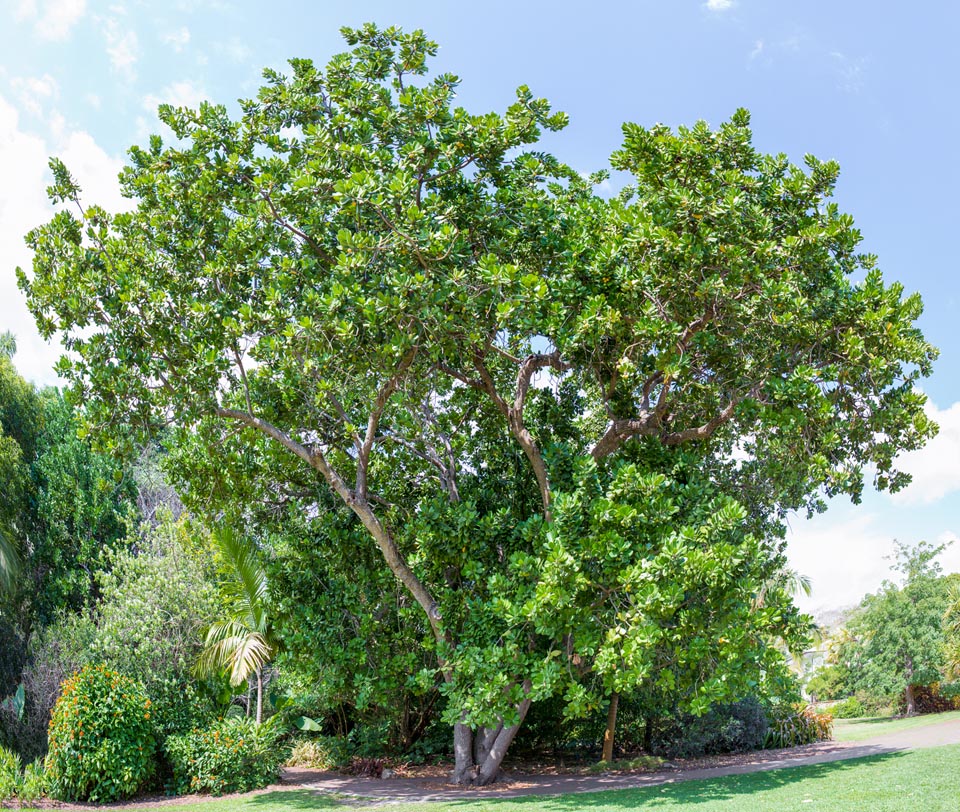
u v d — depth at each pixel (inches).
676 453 571.2
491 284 474.3
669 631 476.4
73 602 999.0
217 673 706.2
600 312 505.4
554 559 445.4
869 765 521.7
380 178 483.2
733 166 532.4
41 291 534.3
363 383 560.7
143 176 563.8
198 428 570.9
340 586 628.1
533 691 477.4
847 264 542.0
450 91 530.3
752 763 661.3
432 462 647.8
